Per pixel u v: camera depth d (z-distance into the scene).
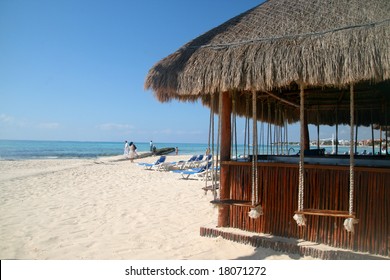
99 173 14.18
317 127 8.48
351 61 3.25
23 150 46.66
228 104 4.93
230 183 4.79
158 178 12.48
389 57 3.09
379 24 3.38
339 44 3.40
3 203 7.29
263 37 4.03
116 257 4.07
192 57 4.30
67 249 4.34
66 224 5.57
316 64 3.39
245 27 4.47
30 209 6.70
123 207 6.95
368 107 7.91
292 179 4.34
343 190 3.97
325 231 4.07
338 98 7.26
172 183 10.96
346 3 4.06
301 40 3.70
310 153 6.99
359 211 3.86
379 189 3.76
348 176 3.95
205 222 5.70
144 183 10.94
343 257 3.76
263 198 4.53
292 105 7.96
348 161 4.37
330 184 4.06
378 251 3.74
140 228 5.34
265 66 3.63
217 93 5.30
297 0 4.66
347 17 3.76
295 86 5.80
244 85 3.79
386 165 4.09
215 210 6.67
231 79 3.80
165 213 6.40
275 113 7.91
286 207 4.36
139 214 6.32
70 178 12.09
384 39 3.20
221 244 4.43
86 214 6.30
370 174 3.82
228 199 4.72
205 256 4.04
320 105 8.19
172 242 4.60
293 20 4.16
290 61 3.52
